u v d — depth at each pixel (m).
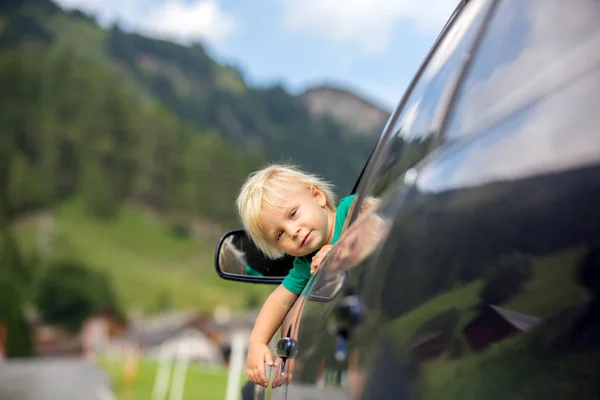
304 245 2.44
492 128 1.35
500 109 1.37
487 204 1.27
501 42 1.49
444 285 1.28
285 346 1.96
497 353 1.19
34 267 185.38
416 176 1.48
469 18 1.69
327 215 2.50
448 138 1.48
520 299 1.19
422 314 1.29
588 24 1.29
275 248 2.65
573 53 1.28
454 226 1.30
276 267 3.02
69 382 36.00
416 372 1.27
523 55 1.40
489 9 1.60
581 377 1.13
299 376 1.74
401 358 1.30
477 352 1.21
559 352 1.14
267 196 2.46
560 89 1.26
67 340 177.12
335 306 1.58
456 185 1.35
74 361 71.62
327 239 2.49
